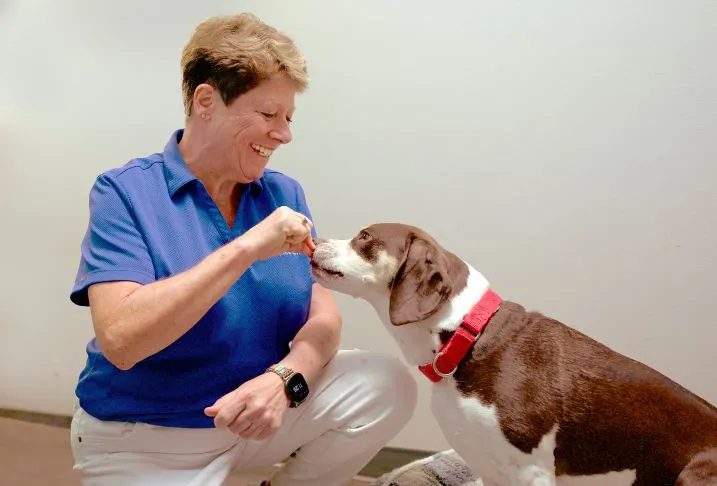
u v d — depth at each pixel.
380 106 2.33
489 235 2.32
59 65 2.55
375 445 1.76
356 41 2.32
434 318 1.51
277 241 1.44
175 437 1.58
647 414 1.44
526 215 2.29
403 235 1.58
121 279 1.42
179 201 1.59
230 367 1.61
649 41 2.15
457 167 2.31
